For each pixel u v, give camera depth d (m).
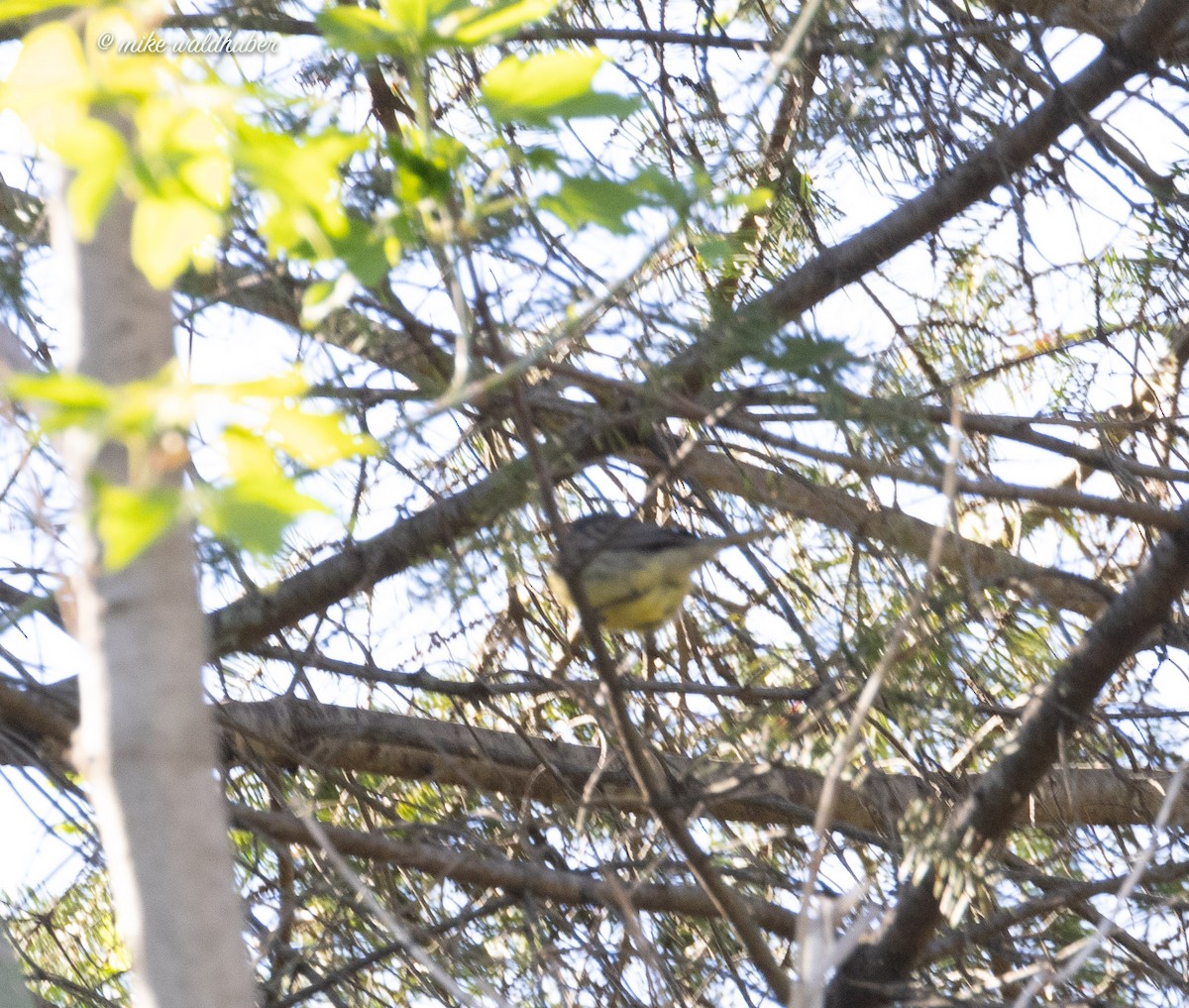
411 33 5.90
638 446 10.90
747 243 11.19
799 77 11.61
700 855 8.23
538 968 9.92
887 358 10.20
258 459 4.52
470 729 11.12
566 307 9.27
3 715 9.62
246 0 10.77
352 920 10.60
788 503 10.99
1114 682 12.34
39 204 10.44
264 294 10.10
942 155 11.77
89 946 10.84
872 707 9.97
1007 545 12.96
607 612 11.16
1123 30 11.69
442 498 10.82
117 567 4.07
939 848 9.07
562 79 5.79
